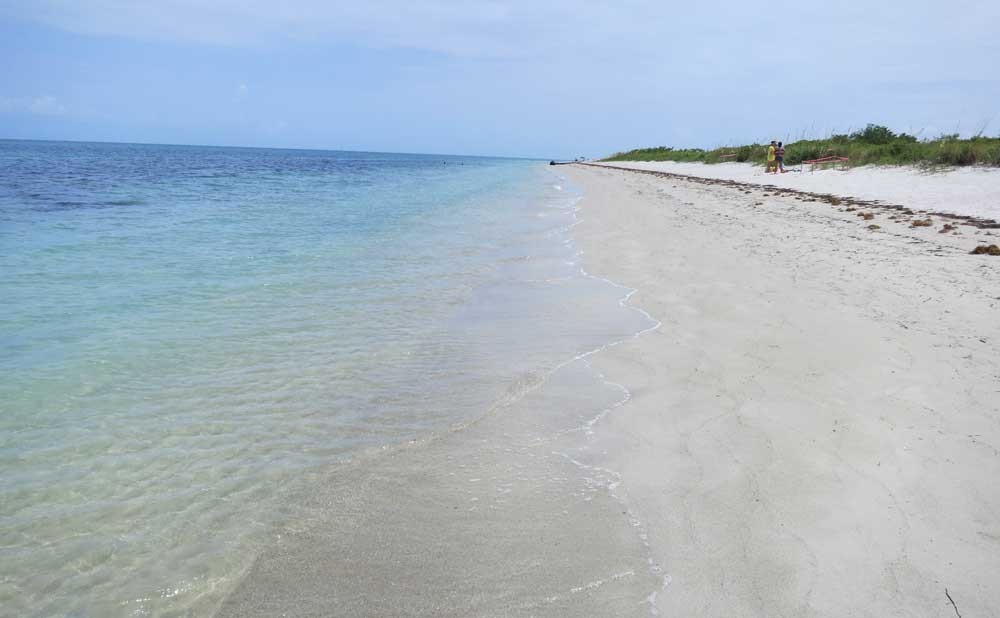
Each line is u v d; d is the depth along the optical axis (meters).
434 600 2.48
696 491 3.18
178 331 6.02
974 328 5.30
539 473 3.48
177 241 11.38
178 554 2.79
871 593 2.38
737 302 6.68
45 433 3.88
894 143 24.89
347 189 27.83
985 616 2.24
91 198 19.72
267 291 7.79
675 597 2.44
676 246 10.45
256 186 28.25
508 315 6.82
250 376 4.93
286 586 2.59
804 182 22.20
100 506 3.14
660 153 71.81
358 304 7.27
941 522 2.79
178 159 70.62
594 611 2.38
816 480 3.18
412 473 3.50
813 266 8.11
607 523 2.97
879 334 5.26
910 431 3.60
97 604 2.47
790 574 2.52
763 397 4.22
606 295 7.57
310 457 3.68
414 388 4.75
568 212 17.70
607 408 4.30
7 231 11.97
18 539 2.87
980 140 20.81
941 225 11.12
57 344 5.51
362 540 2.89
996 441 3.43
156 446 3.77
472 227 14.38
